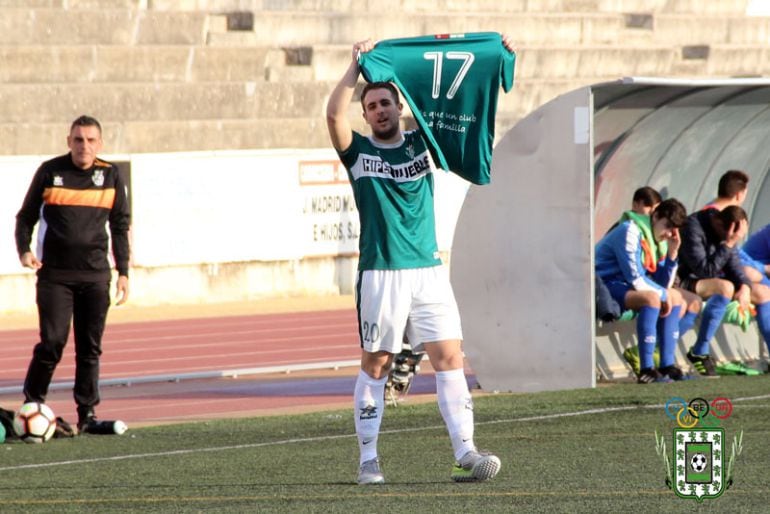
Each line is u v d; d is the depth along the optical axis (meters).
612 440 29.16
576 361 38.34
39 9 86.06
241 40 94.75
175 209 72.44
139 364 51.47
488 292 39.28
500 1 106.75
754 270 43.09
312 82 89.38
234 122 84.50
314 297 76.94
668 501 21.62
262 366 49.66
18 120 79.88
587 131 37.56
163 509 22.14
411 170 23.80
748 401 35.00
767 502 21.45
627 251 39.56
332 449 29.28
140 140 81.25
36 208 32.84
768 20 117.81
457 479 24.12
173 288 72.62
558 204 38.22
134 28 89.12
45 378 33.25
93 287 32.97
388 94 23.64
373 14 98.44
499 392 39.16
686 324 41.56
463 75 25.20
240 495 23.36
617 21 108.62
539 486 23.38
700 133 42.94
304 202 76.69
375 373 24.25
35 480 26.19
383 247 23.83
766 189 46.66
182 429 33.47
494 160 38.94
